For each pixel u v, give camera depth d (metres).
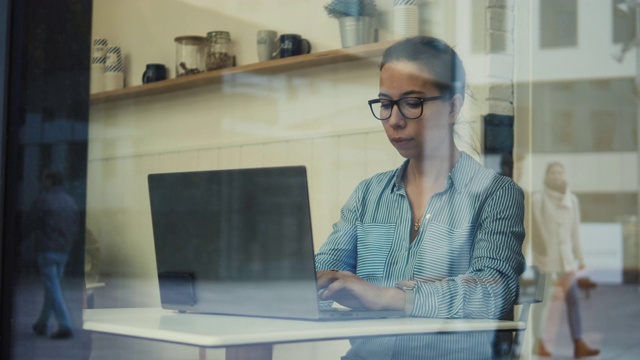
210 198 1.10
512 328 1.29
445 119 1.70
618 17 1.23
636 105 1.20
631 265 1.18
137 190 1.07
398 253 1.58
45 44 0.91
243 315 1.10
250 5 2.24
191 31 2.21
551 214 1.35
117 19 1.29
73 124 0.94
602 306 1.17
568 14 1.39
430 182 1.61
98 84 1.00
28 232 0.89
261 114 2.28
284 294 1.08
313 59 2.19
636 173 1.21
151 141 2.14
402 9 1.93
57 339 0.90
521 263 1.36
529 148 1.44
